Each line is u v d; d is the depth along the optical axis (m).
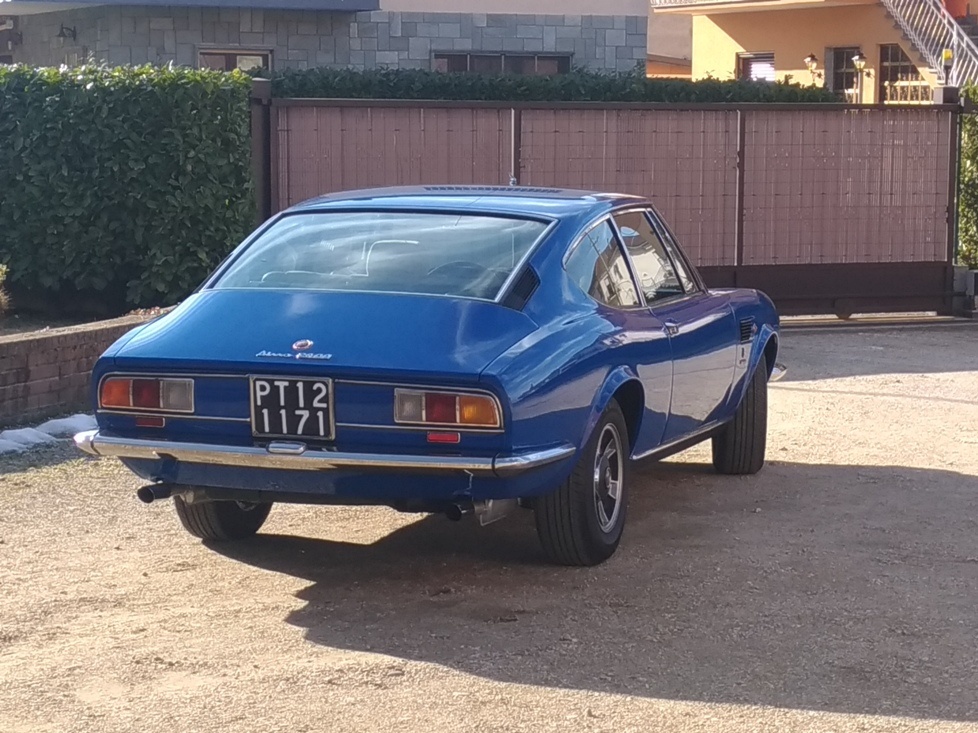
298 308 6.02
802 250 15.59
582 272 6.54
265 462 5.74
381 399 5.65
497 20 22.78
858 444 9.48
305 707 4.77
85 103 13.09
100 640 5.45
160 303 13.41
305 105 13.73
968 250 18.08
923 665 5.23
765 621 5.72
